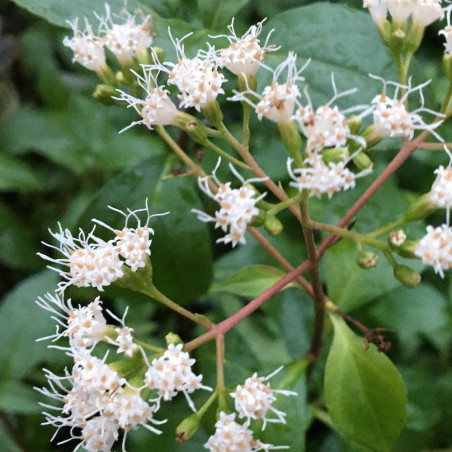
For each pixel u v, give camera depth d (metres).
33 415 0.12
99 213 0.10
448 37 0.09
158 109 0.08
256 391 0.08
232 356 0.12
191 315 0.08
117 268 0.08
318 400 0.12
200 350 0.12
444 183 0.08
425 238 0.08
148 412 0.08
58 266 0.12
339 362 0.09
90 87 0.15
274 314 0.13
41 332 0.12
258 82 0.10
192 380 0.08
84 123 0.14
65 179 0.15
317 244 0.13
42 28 0.15
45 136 0.14
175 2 0.10
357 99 0.10
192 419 0.08
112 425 0.08
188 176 0.10
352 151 0.08
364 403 0.09
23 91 0.16
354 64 0.10
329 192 0.08
